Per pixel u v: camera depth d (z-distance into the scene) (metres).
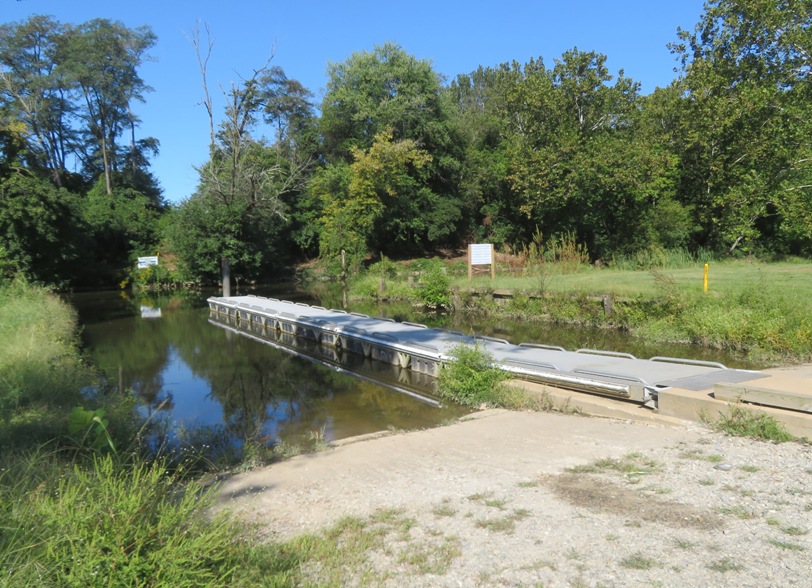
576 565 3.49
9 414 7.01
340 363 14.02
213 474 6.26
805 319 11.81
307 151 51.41
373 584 3.44
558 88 33.38
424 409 9.58
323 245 45.41
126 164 55.84
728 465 5.09
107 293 37.38
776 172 25.27
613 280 19.80
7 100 45.84
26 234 32.09
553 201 32.75
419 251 48.19
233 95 37.78
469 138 49.03
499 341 12.61
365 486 5.38
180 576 3.05
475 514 4.42
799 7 23.92
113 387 11.69
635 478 4.96
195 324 22.16
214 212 38.56
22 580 2.85
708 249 30.00
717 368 8.88
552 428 7.07
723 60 27.48
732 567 3.33
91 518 3.18
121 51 51.53
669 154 30.06
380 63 47.47
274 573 3.54
